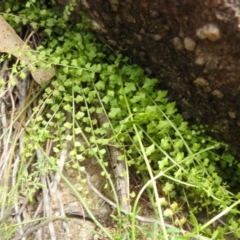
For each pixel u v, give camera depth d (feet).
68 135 1.35
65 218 1.24
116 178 1.33
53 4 1.48
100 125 1.39
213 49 1.11
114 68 1.38
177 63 1.25
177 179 1.25
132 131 1.33
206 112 1.29
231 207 1.16
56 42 1.47
